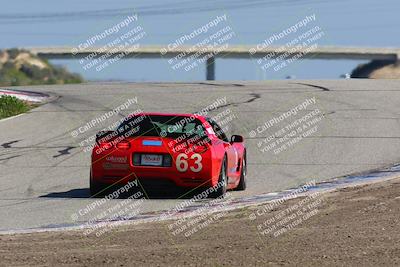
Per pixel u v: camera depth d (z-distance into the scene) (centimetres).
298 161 6800
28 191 5247
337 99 10931
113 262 2919
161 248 3192
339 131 8425
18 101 10300
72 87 14025
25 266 2861
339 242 3250
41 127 8962
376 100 10819
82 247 3228
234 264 2873
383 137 8000
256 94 11650
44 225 3906
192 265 2861
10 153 7300
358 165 6444
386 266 2825
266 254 3047
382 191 4512
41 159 6950
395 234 3375
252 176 6072
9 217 4181
